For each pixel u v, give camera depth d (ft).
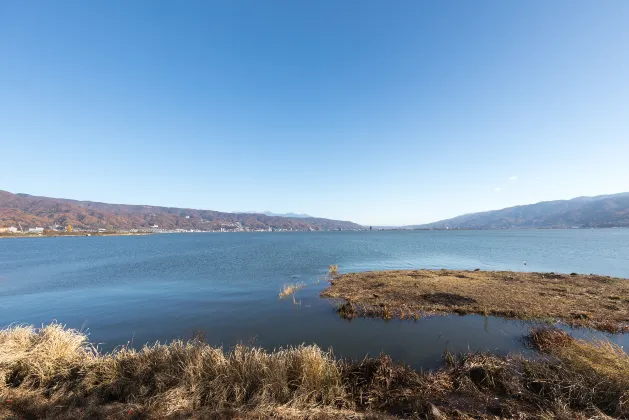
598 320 39.29
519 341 33.32
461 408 19.49
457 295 52.85
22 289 74.64
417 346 32.73
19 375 22.39
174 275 92.27
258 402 19.44
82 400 19.86
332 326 40.47
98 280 85.76
